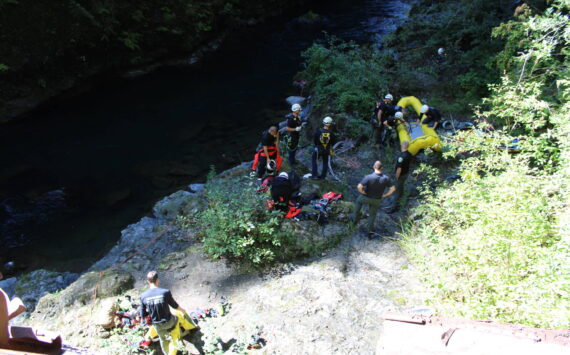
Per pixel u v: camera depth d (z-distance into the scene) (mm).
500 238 5375
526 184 6059
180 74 17859
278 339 5316
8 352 1740
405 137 9898
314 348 5156
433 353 2408
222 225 7109
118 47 16750
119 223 9094
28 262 8031
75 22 15125
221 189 8328
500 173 7539
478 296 5074
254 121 13617
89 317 5844
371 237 7527
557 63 9172
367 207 8352
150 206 9578
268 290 6281
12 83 13914
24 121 13797
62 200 9930
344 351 5094
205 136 12828
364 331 5402
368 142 10719
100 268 7121
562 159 6848
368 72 12922
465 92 12641
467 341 2439
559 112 8125
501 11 15242
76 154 11977
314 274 6621
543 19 8594
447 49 14891
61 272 7648
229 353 5145
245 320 5672
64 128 13438
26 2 14281
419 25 17281
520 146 7570
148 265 7078
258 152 9117
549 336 2463
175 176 10820
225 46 20719
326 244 7367
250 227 7008
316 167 9180
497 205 6035
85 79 15828
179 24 18391
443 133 10422
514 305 4477
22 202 9836
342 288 6258
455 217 6871
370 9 25188
